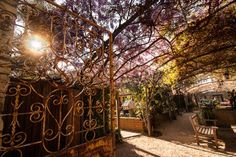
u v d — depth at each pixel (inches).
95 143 93.3
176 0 145.0
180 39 196.7
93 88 105.0
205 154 195.3
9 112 89.9
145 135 313.4
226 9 162.9
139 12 152.5
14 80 82.5
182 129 361.1
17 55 69.7
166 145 241.4
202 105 416.5
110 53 115.6
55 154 70.9
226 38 192.2
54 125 104.1
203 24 171.3
